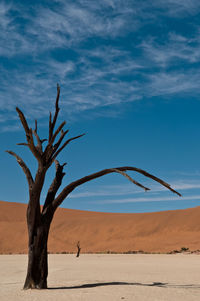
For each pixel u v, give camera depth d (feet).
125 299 39.47
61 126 48.39
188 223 320.50
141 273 81.20
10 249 265.95
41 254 49.96
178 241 276.00
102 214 380.17
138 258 148.15
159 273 81.46
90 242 307.58
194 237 283.38
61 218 362.53
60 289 48.55
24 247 271.08
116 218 346.95
